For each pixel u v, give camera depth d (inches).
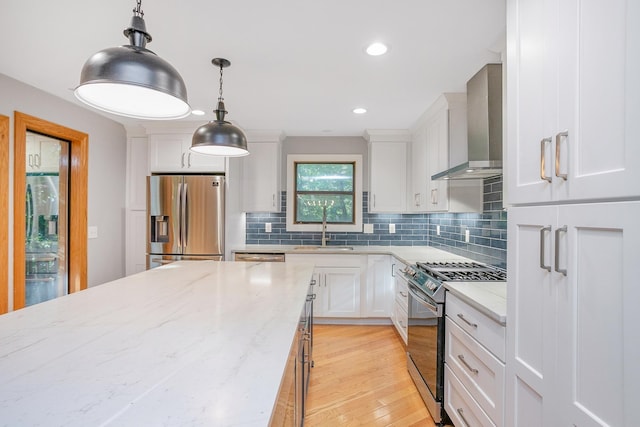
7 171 94.3
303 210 165.5
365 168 163.3
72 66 87.6
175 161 141.4
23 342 40.1
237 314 51.6
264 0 59.4
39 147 112.4
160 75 45.3
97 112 129.4
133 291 66.1
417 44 74.7
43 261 114.3
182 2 59.9
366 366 104.0
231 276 81.2
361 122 137.6
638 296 28.7
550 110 40.0
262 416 25.8
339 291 141.2
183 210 136.3
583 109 34.7
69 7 61.7
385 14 63.7
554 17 39.2
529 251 44.8
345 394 88.0
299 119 133.7
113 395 28.5
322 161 163.6
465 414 65.4
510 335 49.3
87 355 36.5
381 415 79.2
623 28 29.9
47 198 115.6
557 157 38.1
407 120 133.8
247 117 131.4
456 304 69.5
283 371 33.3
